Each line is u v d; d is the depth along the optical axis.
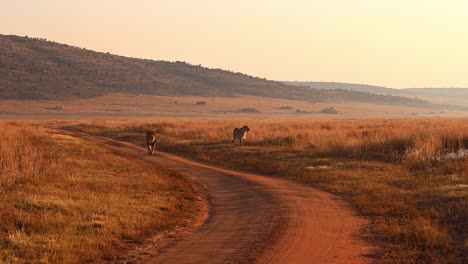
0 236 13.30
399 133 36.06
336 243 13.18
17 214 15.01
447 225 15.03
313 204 18.38
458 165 25.14
